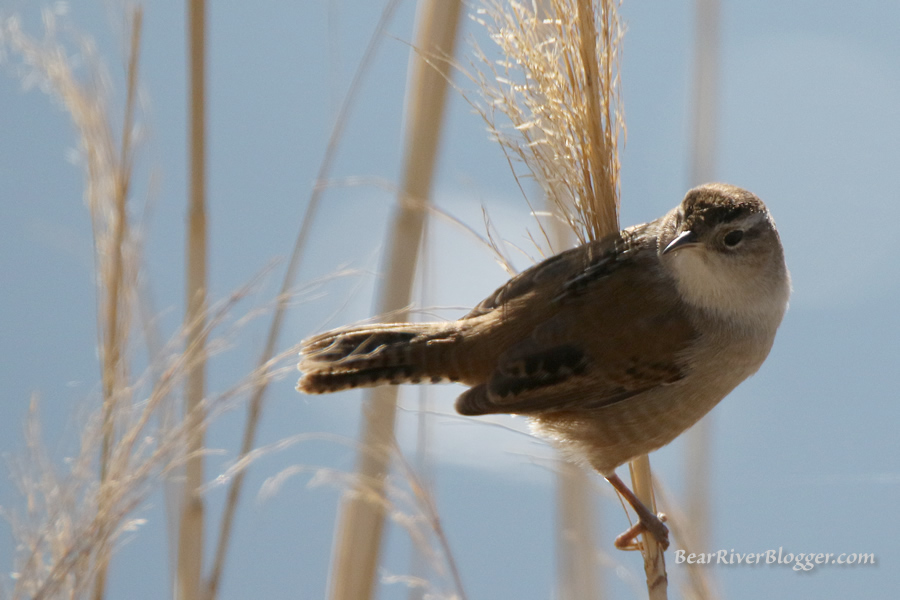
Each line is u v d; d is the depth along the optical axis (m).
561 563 3.50
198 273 3.48
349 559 3.49
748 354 3.49
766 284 3.49
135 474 3.44
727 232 3.48
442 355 3.48
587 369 3.48
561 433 3.49
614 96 3.46
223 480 3.47
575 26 3.46
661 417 3.48
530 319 3.48
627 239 3.49
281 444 3.47
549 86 3.46
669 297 3.48
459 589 3.46
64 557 3.44
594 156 3.46
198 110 3.49
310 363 3.48
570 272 3.48
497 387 3.48
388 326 3.49
